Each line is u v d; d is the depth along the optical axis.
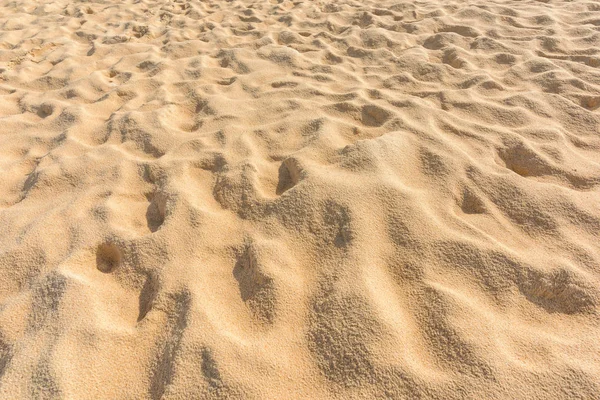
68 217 1.65
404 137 1.94
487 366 1.01
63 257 1.46
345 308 1.17
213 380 1.03
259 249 1.38
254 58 3.27
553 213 1.50
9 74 3.21
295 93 2.66
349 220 1.44
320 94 2.62
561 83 2.57
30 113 2.69
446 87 2.70
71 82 3.06
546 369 1.01
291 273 1.32
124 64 3.35
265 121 2.34
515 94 2.46
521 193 1.59
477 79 2.71
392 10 4.22
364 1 4.61
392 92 2.57
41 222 1.61
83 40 4.01
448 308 1.15
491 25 3.65
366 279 1.24
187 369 1.06
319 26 3.99
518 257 1.30
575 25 3.47
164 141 2.17
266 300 1.24
